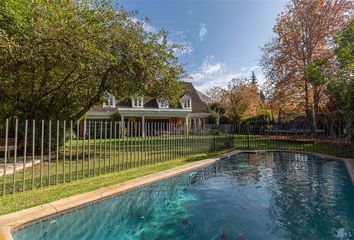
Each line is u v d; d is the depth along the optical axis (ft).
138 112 100.78
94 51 30.99
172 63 42.75
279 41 78.59
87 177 24.97
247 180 29.50
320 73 53.52
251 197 23.09
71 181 23.13
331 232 15.70
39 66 34.63
